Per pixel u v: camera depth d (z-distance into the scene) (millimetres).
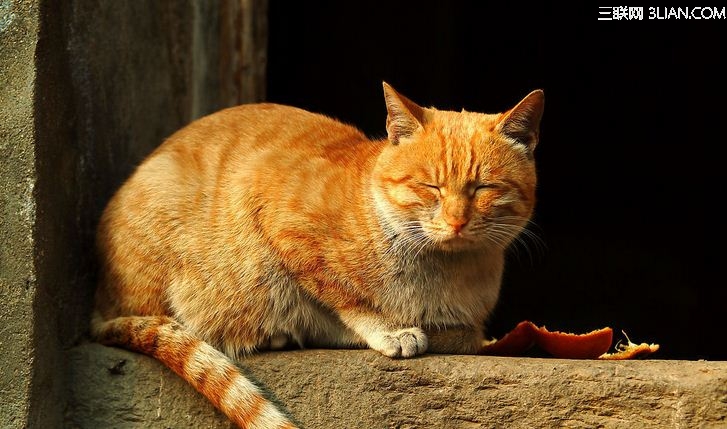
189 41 6844
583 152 10898
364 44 10438
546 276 10609
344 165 5348
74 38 5496
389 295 5156
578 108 10844
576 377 4492
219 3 7242
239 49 7285
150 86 6363
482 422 4648
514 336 5328
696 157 10625
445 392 4730
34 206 5098
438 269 5141
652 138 10758
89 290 5645
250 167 5391
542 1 10680
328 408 4926
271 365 5070
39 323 5141
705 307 10266
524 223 5191
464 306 5238
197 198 5414
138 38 6215
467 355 4953
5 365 5105
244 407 4949
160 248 5379
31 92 5105
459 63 10766
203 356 5098
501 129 5066
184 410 5207
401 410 4801
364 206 5133
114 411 5312
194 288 5355
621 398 4398
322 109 10391
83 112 5602
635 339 10055
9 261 5113
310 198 5184
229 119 5777
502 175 4973
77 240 5535
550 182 10906
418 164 4969
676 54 10523
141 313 5445
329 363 4957
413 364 4816
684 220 10648
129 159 6117
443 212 4883
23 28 5137
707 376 4293
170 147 5668
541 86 10805
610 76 10734
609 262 10594
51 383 5250
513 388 4598
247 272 5281
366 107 10469
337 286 5176
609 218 10820
